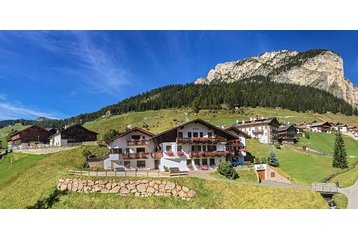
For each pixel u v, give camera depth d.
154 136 54.88
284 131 107.12
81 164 62.94
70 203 39.53
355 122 196.12
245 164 56.47
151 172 43.69
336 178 56.72
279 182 49.12
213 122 147.38
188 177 40.38
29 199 44.59
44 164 61.19
